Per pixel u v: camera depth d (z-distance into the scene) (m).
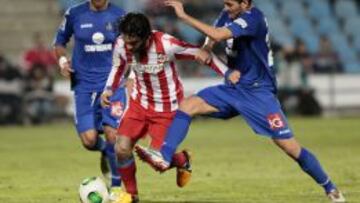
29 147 52.91
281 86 79.06
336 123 71.12
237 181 34.59
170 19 84.12
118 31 27.58
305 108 79.19
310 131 63.09
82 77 31.16
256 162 42.28
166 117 26.98
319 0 100.50
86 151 49.84
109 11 30.92
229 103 26.48
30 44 88.31
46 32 89.81
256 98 26.31
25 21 89.94
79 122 31.17
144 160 25.25
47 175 37.91
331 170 38.19
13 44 88.31
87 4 31.16
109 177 31.95
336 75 82.94
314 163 26.23
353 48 96.56
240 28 25.55
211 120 79.62
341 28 98.62
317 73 82.62
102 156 31.75
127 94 27.38
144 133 27.20
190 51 26.28
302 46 81.31
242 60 26.31
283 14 98.12
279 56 79.06
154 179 35.41
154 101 26.91
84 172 39.03
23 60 78.88
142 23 25.23
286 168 39.34
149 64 26.34
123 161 26.70
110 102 29.42
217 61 26.36
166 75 26.66
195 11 84.94
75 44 31.17
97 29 30.78
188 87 78.88
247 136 60.22
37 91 73.81
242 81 26.39
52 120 74.62
